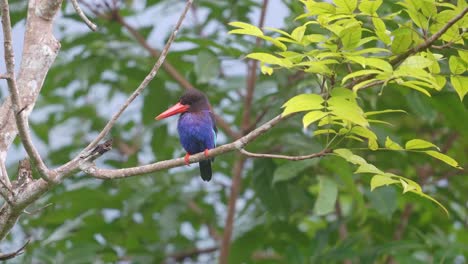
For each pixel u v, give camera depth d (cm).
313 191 1512
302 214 1459
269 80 1376
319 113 704
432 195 1424
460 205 1452
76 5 793
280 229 1416
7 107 830
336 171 1164
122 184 1374
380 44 1117
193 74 1449
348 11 788
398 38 799
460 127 1162
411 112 1305
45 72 841
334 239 1463
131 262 1410
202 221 1526
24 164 820
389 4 1034
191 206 1502
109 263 1367
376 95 1240
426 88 1105
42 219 1389
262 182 1270
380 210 1173
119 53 1420
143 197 1332
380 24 793
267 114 1261
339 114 707
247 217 1418
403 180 787
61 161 1562
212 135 1161
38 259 1320
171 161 813
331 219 1552
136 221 1477
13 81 721
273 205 1270
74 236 1388
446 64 1065
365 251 1255
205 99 1177
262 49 1126
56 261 1302
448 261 1235
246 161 1473
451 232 1502
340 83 834
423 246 1272
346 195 1559
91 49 1430
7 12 708
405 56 812
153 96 1416
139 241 1473
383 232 1449
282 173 1145
